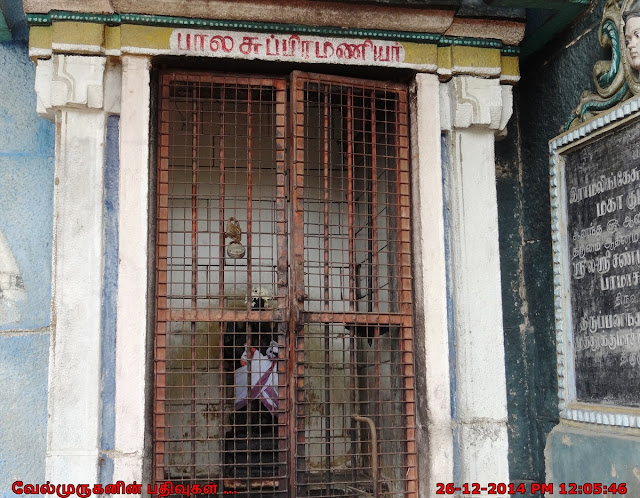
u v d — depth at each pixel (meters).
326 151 3.95
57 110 3.74
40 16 3.71
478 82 4.08
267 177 5.10
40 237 3.92
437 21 3.98
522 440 4.35
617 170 3.63
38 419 3.81
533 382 4.37
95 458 3.52
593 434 3.68
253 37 3.86
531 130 4.47
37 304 3.88
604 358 3.67
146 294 3.66
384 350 3.96
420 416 3.90
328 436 3.88
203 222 5.02
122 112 3.73
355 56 3.96
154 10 3.74
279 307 3.86
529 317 4.44
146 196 3.71
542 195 4.33
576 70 4.06
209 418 4.91
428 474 3.80
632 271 3.48
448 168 4.10
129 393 3.58
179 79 3.92
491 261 4.04
